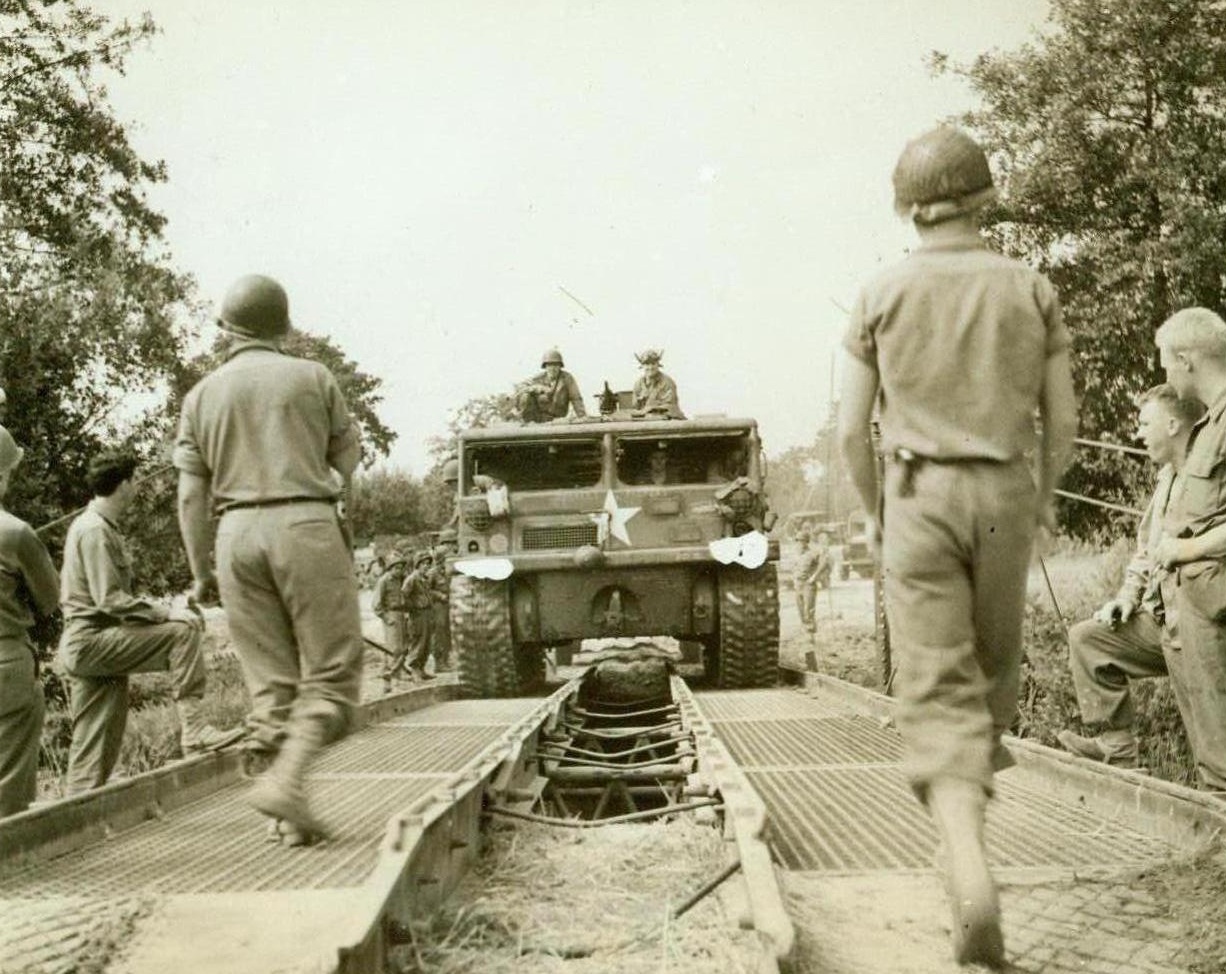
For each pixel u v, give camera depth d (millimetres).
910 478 3021
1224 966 2775
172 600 15133
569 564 10602
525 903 3406
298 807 4031
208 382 4352
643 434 11000
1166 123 9898
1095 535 10477
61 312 14250
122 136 15320
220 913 3275
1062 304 10289
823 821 4375
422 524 35250
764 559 10516
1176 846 3785
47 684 13539
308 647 4242
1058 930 3062
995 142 10242
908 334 3039
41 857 3912
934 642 2971
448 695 10812
